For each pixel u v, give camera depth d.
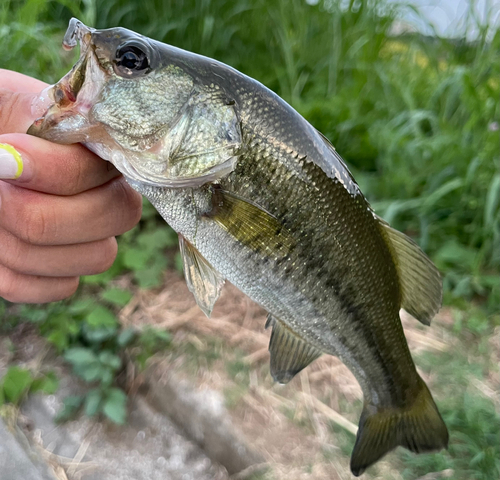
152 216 0.38
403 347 0.20
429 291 0.19
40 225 0.14
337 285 0.17
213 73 0.15
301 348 0.19
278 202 0.16
